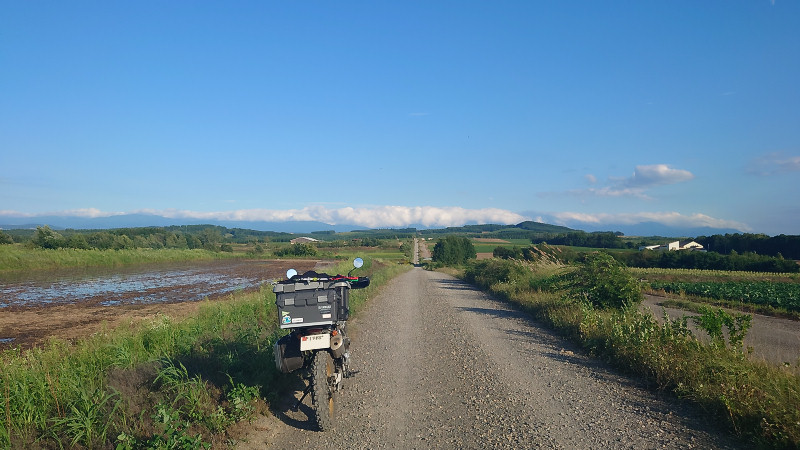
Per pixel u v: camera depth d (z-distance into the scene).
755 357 7.44
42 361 6.52
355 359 8.84
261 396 6.21
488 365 8.20
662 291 24.70
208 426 5.17
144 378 6.16
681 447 4.66
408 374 7.75
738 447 4.62
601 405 5.98
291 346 5.86
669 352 7.14
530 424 5.38
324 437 5.29
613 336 8.55
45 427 4.79
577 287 13.62
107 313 15.76
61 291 23.14
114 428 4.86
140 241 68.94
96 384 5.85
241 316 11.48
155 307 17.27
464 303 18.16
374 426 5.55
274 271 39.47
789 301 19.00
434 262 75.38
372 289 21.31
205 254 64.06
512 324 12.81
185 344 7.95
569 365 8.15
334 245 123.69
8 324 13.55
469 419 5.64
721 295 21.61
